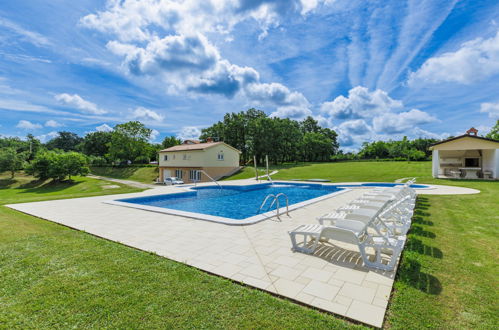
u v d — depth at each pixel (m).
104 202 9.98
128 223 6.50
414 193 9.28
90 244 4.71
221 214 9.83
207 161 27.98
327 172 30.00
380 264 3.64
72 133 95.44
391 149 57.62
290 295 2.89
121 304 2.70
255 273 3.48
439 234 5.27
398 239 3.91
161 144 67.25
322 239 5.04
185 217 7.26
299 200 13.24
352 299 2.81
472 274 3.38
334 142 70.81
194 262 3.88
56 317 2.49
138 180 37.31
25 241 4.89
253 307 2.64
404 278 3.28
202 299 2.79
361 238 5.01
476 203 8.95
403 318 2.46
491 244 4.60
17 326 2.36
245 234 5.46
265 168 36.59
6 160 39.09
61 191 30.88
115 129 48.41
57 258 4.00
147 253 4.27
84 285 3.11
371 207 5.28
